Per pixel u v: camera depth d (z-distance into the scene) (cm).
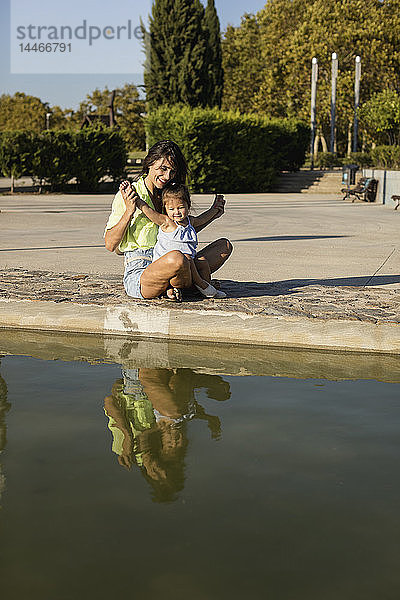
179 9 3281
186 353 428
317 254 900
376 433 284
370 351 436
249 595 162
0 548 182
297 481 232
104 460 249
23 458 250
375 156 2755
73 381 361
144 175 528
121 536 190
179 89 3394
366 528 197
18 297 520
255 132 2992
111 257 859
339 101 5053
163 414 307
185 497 217
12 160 2792
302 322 454
